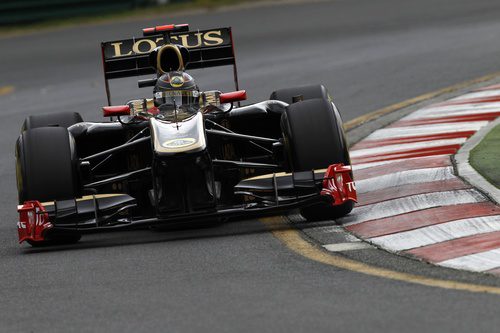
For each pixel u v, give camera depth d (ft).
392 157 127.24
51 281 79.56
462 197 98.43
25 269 85.46
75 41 319.47
